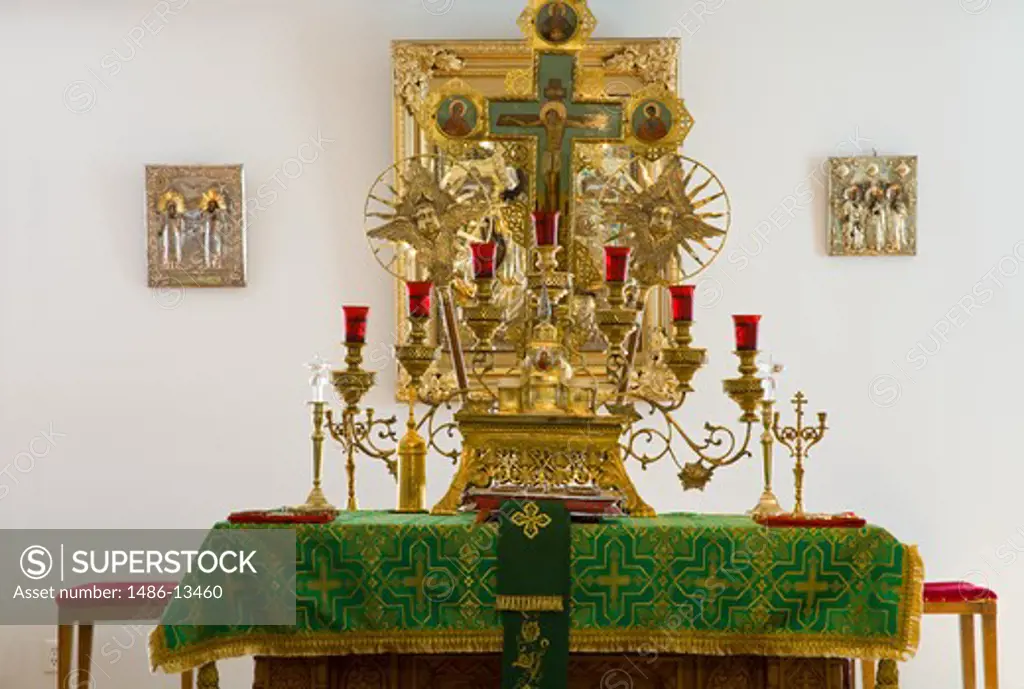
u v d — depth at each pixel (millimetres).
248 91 6105
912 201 6086
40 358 6039
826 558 3699
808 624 3689
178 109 6098
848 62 6121
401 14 6121
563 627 3670
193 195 6047
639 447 6047
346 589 3715
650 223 4461
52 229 6059
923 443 6074
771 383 4215
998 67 6117
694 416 6047
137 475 6051
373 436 6062
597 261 4996
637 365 5988
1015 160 6113
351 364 4242
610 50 6039
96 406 6047
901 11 6121
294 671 3820
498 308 4270
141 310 6070
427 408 6016
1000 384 6090
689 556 3711
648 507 4102
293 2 6121
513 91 4535
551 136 4496
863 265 6102
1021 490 6066
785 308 6086
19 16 6070
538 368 4230
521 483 4074
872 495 6059
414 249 4441
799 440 4180
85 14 6082
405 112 6016
